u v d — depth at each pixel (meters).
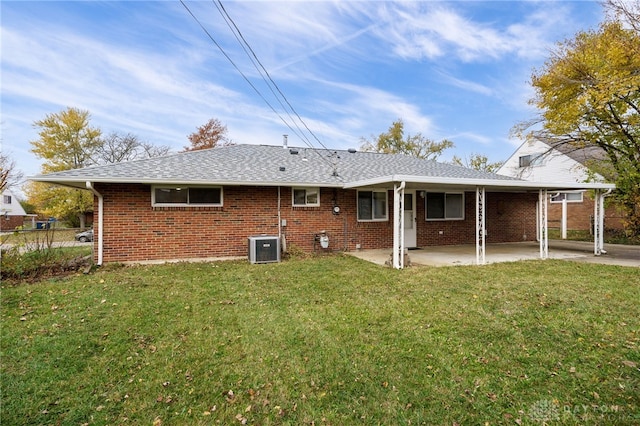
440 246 12.03
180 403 2.71
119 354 3.52
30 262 7.32
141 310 4.84
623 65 11.30
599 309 4.71
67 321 4.40
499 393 2.78
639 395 2.70
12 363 3.31
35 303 5.14
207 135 30.22
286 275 7.11
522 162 22.59
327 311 4.79
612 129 13.65
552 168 20.67
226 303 5.19
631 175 13.06
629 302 5.02
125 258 8.64
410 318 4.47
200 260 9.06
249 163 10.88
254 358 3.43
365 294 5.66
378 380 3.00
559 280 6.46
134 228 8.73
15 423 2.47
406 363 3.29
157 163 9.57
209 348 3.65
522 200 13.68
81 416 2.54
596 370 3.10
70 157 25.66
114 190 8.57
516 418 2.48
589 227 17.52
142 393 2.84
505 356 3.40
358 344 3.71
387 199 11.41
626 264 8.32
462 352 3.50
